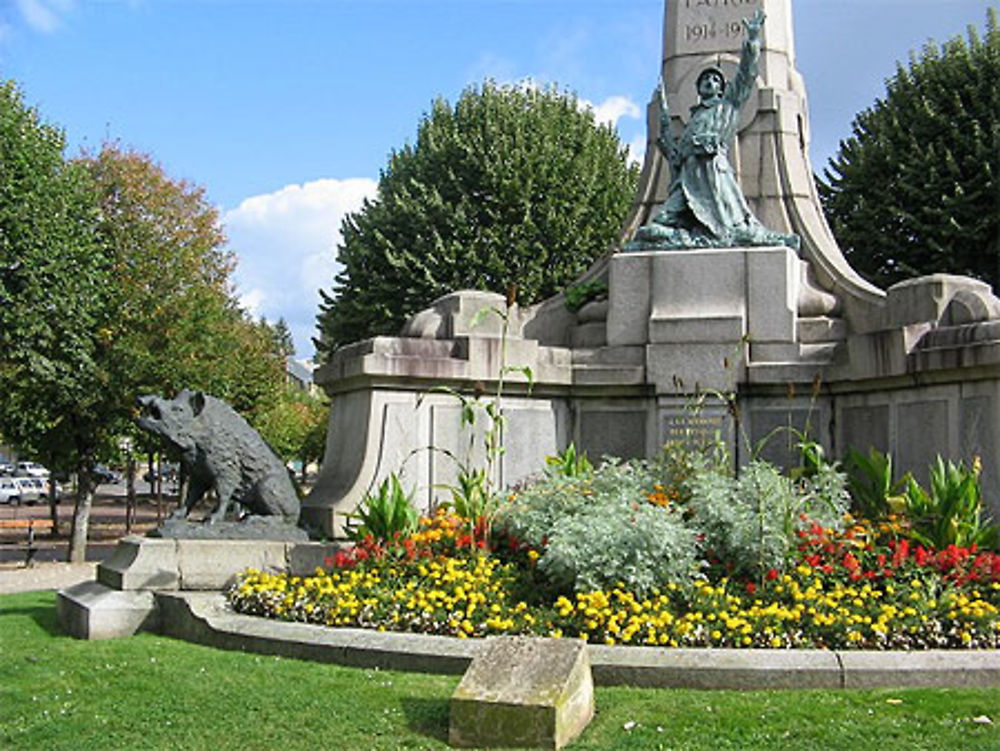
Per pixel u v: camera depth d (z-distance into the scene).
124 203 23.66
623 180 30.47
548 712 5.18
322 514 10.84
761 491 7.82
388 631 7.31
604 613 7.05
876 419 11.05
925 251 24.97
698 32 14.08
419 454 11.37
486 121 28.47
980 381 9.73
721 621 7.00
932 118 24.94
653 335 12.05
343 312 29.02
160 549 8.91
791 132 13.75
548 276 27.44
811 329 12.10
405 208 27.56
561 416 12.29
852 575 7.54
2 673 7.08
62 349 20.17
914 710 5.61
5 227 18.50
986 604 7.10
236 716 5.75
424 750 5.23
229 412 9.95
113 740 5.43
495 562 8.32
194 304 23.27
